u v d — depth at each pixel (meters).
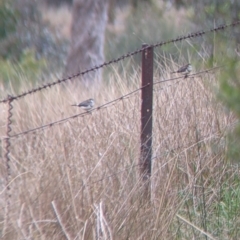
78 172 16.95
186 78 20.19
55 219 16.02
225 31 23.30
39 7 52.00
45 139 18.25
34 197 16.27
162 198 16.58
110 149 17.83
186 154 18.03
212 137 18.84
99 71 36.72
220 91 15.06
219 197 17.97
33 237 15.48
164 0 46.97
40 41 50.47
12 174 17.25
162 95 20.02
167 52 24.97
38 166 16.89
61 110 22.41
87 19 41.56
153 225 16.34
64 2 69.19
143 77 18.16
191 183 17.53
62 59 50.22
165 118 19.19
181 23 45.69
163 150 18.30
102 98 23.84
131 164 17.59
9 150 17.69
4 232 15.66
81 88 27.89
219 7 32.91
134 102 20.06
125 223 16.12
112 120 19.27
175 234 16.66
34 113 22.28
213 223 17.44
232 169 18.70
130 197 16.44
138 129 18.81
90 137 18.42
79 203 16.28
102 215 15.55
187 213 17.45
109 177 16.95
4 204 16.27
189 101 19.70
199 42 26.42
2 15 48.41
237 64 14.98
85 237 15.77
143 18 49.09
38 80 33.53
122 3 55.66
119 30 52.22
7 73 34.53
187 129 19.05
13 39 48.38
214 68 19.25
